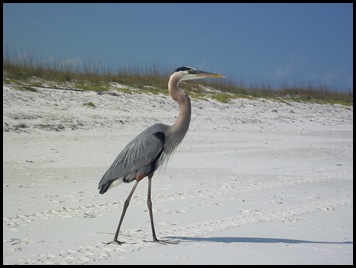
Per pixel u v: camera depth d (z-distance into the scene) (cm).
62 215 1044
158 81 3909
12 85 2927
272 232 956
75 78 3525
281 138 2792
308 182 1520
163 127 937
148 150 909
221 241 891
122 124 2677
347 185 1488
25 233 911
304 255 823
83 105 2881
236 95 4194
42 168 1588
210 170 1675
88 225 977
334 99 5200
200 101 3688
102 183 924
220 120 3222
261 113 3722
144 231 948
